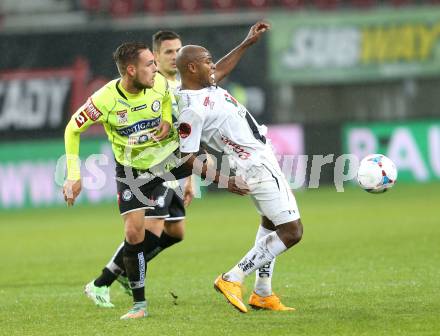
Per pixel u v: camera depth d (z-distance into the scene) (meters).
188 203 31.61
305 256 43.00
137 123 27.61
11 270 43.50
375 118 92.31
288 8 97.00
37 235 61.41
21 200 84.88
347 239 49.69
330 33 91.88
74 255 48.84
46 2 99.19
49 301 32.22
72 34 85.38
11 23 99.62
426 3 96.50
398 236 49.81
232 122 26.39
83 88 85.50
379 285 32.19
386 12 92.31
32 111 85.25
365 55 92.25
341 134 92.00
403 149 91.44
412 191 82.38
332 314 26.50
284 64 91.31
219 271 39.47
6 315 29.28
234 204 80.50
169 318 27.00
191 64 26.38
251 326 25.06
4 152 84.88
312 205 74.75
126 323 26.42
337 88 92.19
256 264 26.17
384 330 23.72
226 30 86.00
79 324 26.73
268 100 89.25
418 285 31.70
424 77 92.50
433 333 23.19
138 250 27.39
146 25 85.38
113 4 97.88
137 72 26.81
